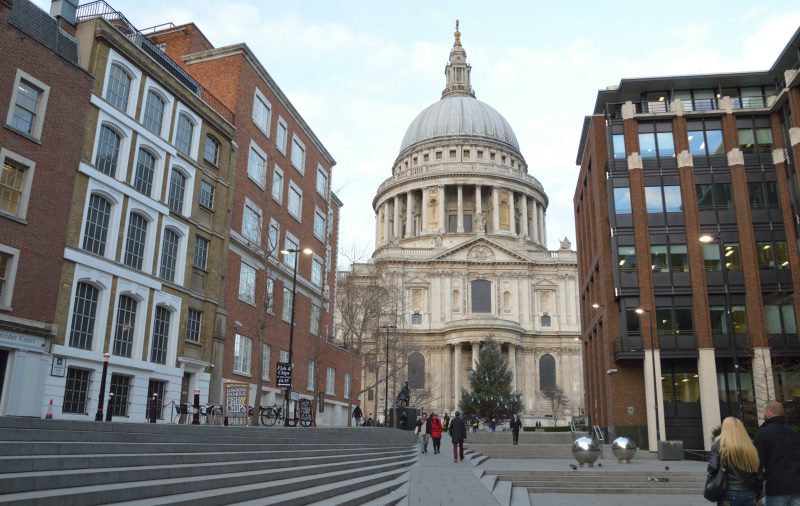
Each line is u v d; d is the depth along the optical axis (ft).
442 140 415.85
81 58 91.66
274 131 142.41
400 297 283.38
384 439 110.22
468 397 237.25
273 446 60.70
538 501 68.44
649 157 148.97
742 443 28.53
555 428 221.46
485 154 411.13
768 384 129.49
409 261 329.31
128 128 96.94
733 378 137.18
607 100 159.53
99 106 91.81
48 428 45.29
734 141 146.41
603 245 151.53
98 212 91.66
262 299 130.21
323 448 71.97
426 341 316.60
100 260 89.86
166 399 100.53
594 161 159.84
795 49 140.56
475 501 51.88
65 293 84.23
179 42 141.18
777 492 27.61
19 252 78.13
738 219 142.00
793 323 136.46
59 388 82.12
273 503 38.24
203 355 110.32
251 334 127.44
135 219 98.63
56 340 82.28
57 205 83.76
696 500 69.56
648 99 156.46
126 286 94.17
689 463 110.52
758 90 152.25
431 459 96.89
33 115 82.33
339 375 180.96
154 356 99.50
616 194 148.25
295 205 154.40
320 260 169.07
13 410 75.97
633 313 141.79
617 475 81.41
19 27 80.12
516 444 134.00
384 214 415.64
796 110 135.74
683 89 154.92
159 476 38.68
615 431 140.26
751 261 139.03
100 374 88.74
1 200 77.36
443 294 325.01
